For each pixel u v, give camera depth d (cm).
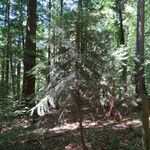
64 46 964
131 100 1154
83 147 1033
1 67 2991
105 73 975
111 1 2611
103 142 1172
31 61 1695
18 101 1348
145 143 764
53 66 969
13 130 1276
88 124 1388
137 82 1509
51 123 1416
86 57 964
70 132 1315
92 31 977
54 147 1210
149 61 1461
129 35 2966
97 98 992
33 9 1770
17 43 2645
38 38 992
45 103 934
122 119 1374
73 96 967
